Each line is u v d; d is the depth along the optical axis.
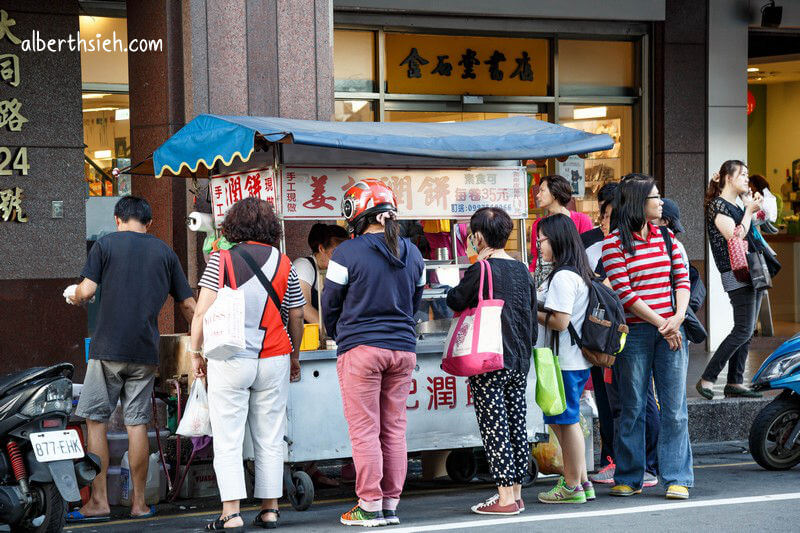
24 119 10.09
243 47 9.12
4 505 5.70
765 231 10.90
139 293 6.77
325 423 6.83
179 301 7.05
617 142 13.36
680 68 13.23
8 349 10.02
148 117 9.49
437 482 7.93
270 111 9.23
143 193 9.65
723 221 9.09
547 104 13.05
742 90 13.41
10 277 10.04
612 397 7.48
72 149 10.30
